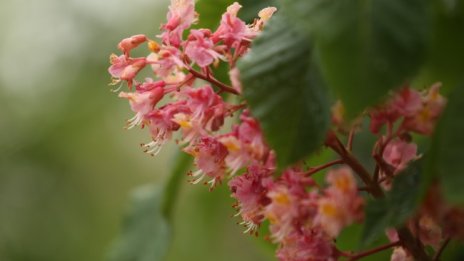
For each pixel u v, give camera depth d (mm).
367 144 806
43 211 2168
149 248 919
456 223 522
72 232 2178
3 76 2248
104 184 2258
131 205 957
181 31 575
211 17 675
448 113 503
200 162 570
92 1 2207
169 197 877
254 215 569
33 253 2129
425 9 491
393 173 560
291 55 525
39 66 2240
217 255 1846
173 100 626
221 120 566
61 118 2217
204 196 1615
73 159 2225
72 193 2209
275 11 620
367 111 548
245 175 565
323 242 552
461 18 538
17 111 2234
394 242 563
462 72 550
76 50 2203
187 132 567
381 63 486
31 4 2271
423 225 561
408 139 556
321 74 517
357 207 526
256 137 542
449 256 723
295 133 517
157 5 2145
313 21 495
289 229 542
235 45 570
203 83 651
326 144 556
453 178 491
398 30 490
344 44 490
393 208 524
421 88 583
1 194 2150
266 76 525
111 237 2199
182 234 1818
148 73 1502
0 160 2174
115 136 2295
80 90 2207
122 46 581
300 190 542
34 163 2197
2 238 2117
